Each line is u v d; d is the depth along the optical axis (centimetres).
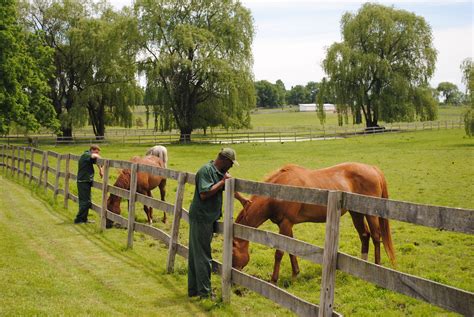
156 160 1238
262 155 3559
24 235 935
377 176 771
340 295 663
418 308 603
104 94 5522
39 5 5244
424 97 6059
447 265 831
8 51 3722
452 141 4350
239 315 547
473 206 1423
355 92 5928
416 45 5978
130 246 875
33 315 490
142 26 5012
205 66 4838
